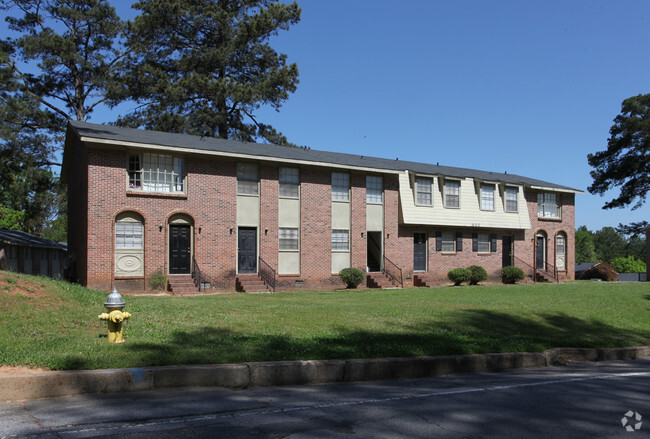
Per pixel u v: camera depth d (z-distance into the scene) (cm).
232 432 534
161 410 605
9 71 3064
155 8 3556
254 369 761
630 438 548
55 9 3475
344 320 1260
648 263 4103
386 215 2827
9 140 3117
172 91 3494
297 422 577
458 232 3120
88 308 1087
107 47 3672
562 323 1459
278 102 3962
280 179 2520
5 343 778
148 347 820
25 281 1123
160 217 2170
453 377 897
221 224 2319
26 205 4428
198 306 1430
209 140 2531
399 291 2347
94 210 2030
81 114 3562
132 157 2153
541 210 3569
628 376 928
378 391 755
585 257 11156
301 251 2539
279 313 1334
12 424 545
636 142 4144
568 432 565
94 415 580
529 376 916
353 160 2864
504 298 2014
